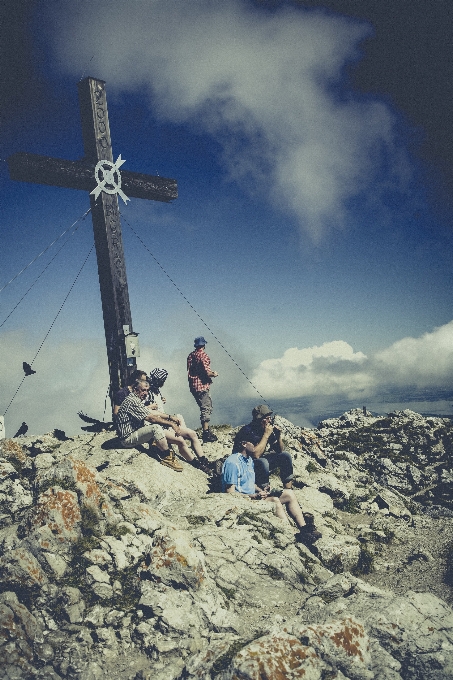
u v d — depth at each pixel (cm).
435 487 1062
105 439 902
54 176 873
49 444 908
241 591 549
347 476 1072
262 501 725
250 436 790
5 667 426
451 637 441
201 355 1029
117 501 645
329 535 756
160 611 479
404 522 872
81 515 572
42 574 509
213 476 838
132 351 921
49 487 587
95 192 905
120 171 960
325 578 614
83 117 944
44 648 450
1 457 792
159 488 763
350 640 420
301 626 431
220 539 614
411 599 478
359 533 820
